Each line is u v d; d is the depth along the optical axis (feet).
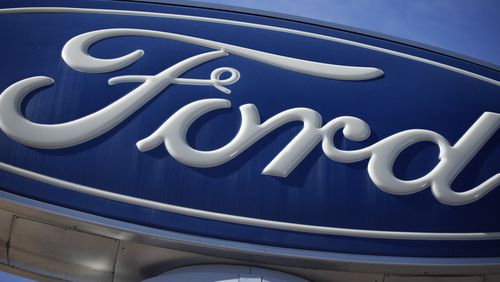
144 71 36.83
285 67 37.76
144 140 33.58
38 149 33.12
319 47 39.24
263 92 36.47
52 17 39.09
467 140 35.96
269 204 32.83
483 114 37.17
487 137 36.32
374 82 37.83
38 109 34.47
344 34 40.22
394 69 38.75
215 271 32.76
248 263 32.83
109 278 34.45
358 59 38.93
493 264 32.73
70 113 34.53
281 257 31.89
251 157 33.96
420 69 38.99
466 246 33.19
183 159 33.22
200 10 40.42
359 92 37.27
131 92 35.40
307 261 32.09
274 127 34.99
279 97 36.40
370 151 34.73
